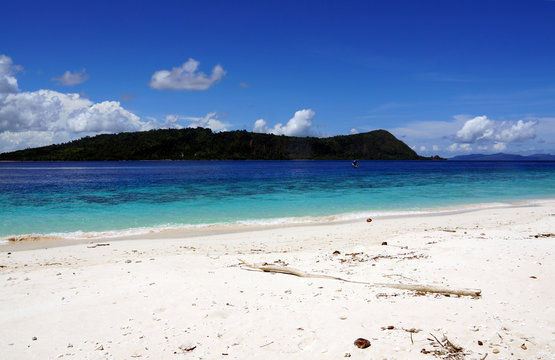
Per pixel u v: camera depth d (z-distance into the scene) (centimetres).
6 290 721
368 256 993
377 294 644
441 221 1712
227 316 565
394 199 2648
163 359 439
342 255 1028
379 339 465
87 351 461
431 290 652
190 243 1316
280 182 4512
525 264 790
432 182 4397
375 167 12275
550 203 2359
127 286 725
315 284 725
